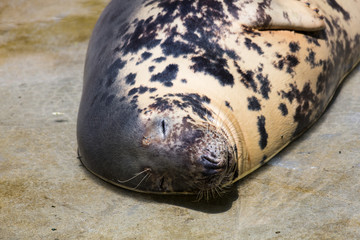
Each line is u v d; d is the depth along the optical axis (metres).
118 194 10.78
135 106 10.70
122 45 12.19
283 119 11.81
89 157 11.41
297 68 12.17
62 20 22.84
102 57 12.52
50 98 15.84
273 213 9.64
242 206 10.04
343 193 10.01
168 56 11.46
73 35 21.20
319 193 10.12
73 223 9.66
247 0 12.01
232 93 11.14
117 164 10.73
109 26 13.23
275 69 11.78
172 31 11.76
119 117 10.80
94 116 11.44
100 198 10.60
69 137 13.41
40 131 13.77
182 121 10.09
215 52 11.44
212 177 9.74
